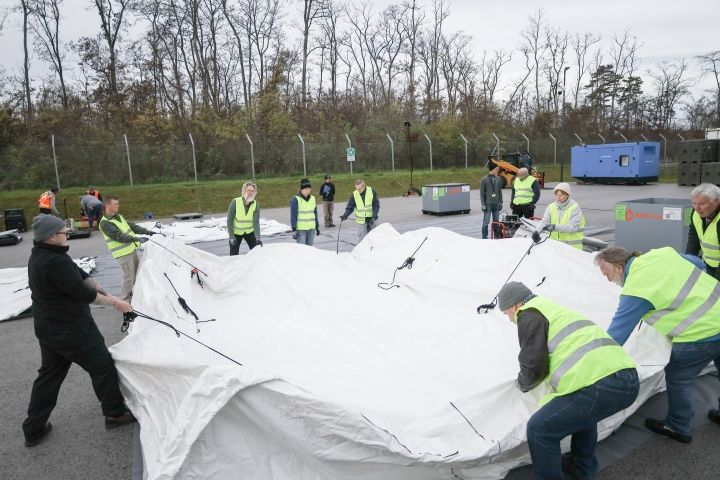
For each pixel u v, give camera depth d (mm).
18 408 4625
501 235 9781
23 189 23641
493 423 3371
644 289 3264
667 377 3584
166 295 5500
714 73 48062
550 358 2906
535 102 54531
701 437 3658
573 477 3250
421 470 3088
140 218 21516
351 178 28500
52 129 30406
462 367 4230
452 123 38000
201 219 20516
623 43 54562
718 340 3357
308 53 43906
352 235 13938
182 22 38719
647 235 7844
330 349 4727
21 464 3697
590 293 5449
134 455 3713
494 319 5234
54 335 3795
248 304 6410
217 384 3027
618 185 26469
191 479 2945
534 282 5879
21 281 8750
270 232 14570
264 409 3000
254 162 29062
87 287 3809
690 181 23859
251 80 42344
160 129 30125
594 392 2715
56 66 36156
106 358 4055
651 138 45312
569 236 6945
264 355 4594
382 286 6734
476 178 32219
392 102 45469
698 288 3373
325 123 37469
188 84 39875
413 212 18844
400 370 4090
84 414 4438
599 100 53719
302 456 3047
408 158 33750
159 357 3713
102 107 33469
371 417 3109
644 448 3547
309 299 5977
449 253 6996
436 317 5586
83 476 3529
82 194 22594
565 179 33500
